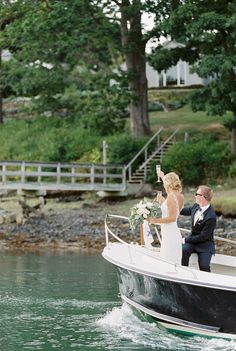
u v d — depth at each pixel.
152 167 42.44
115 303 18.36
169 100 60.50
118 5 45.31
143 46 46.59
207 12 38.94
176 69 65.00
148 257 15.59
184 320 14.60
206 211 15.18
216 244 28.56
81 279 22.12
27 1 45.34
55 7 43.38
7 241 31.81
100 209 38.03
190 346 14.11
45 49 48.28
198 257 15.20
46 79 50.53
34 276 22.66
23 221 35.06
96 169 43.59
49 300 18.72
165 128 50.81
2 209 38.53
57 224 34.44
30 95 53.78
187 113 56.50
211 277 14.13
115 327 15.73
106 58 54.09
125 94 46.62
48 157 46.47
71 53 48.16
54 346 14.20
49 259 26.92
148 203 15.02
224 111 40.16
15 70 51.22
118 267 15.98
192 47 42.25
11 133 52.56
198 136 47.28
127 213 36.44
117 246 17.02
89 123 49.44
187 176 41.84
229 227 30.88
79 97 53.03
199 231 15.17
